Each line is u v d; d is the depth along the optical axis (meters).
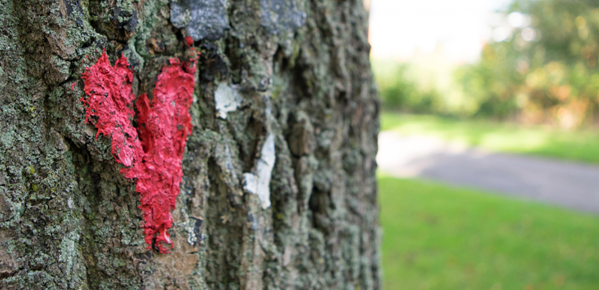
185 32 0.58
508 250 1.92
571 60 7.72
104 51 0.56
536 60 7.72
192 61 0.59
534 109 7.80
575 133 6.55
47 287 0.56
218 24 0.59
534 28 7.91
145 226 0.57
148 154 0.57
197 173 0.59
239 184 0.61
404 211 2.45
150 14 0.57
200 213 0.59
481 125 7.35
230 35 0.60
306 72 0.65
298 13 0.62
